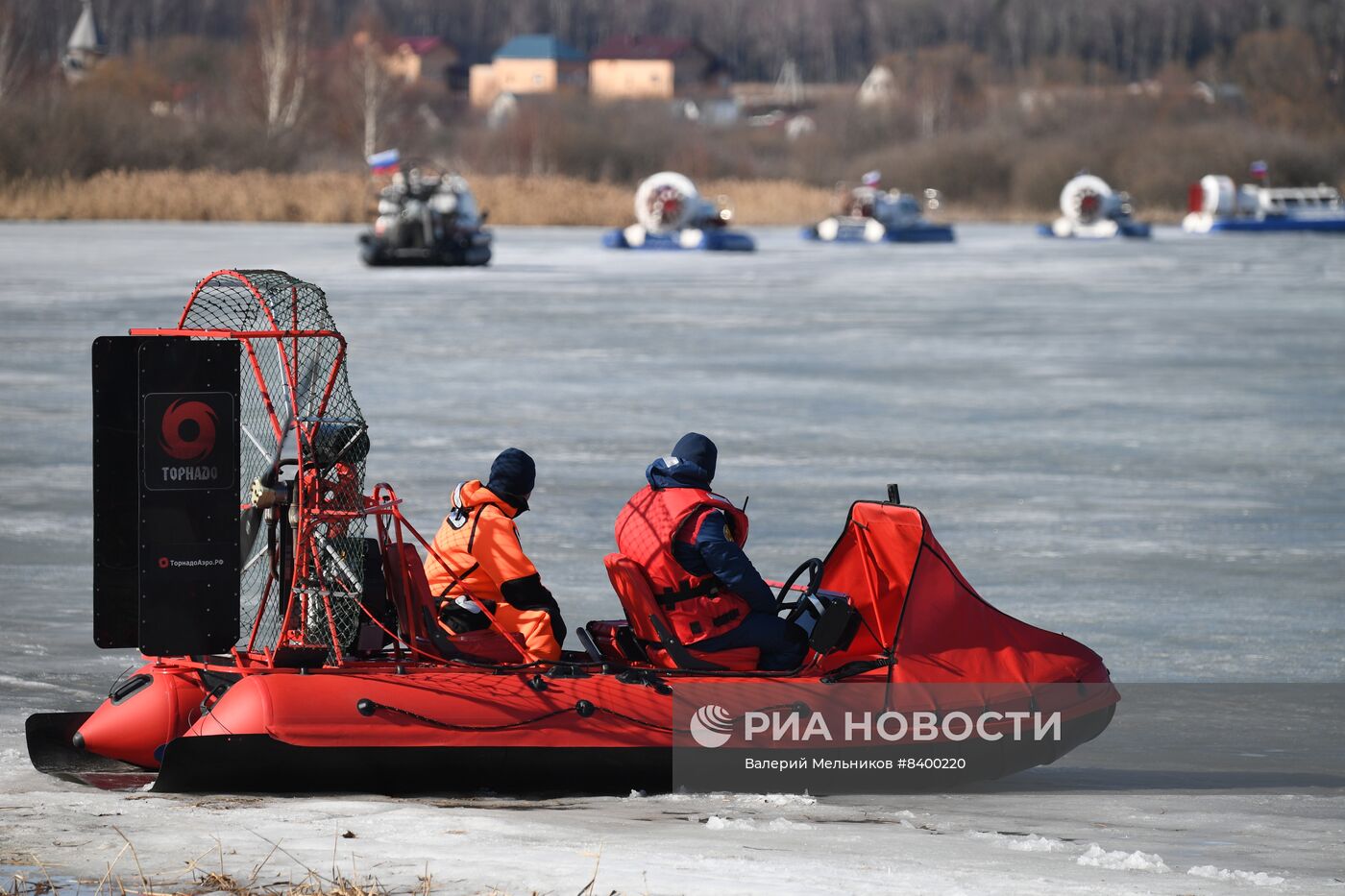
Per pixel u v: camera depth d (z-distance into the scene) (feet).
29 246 605.73
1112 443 220.23
